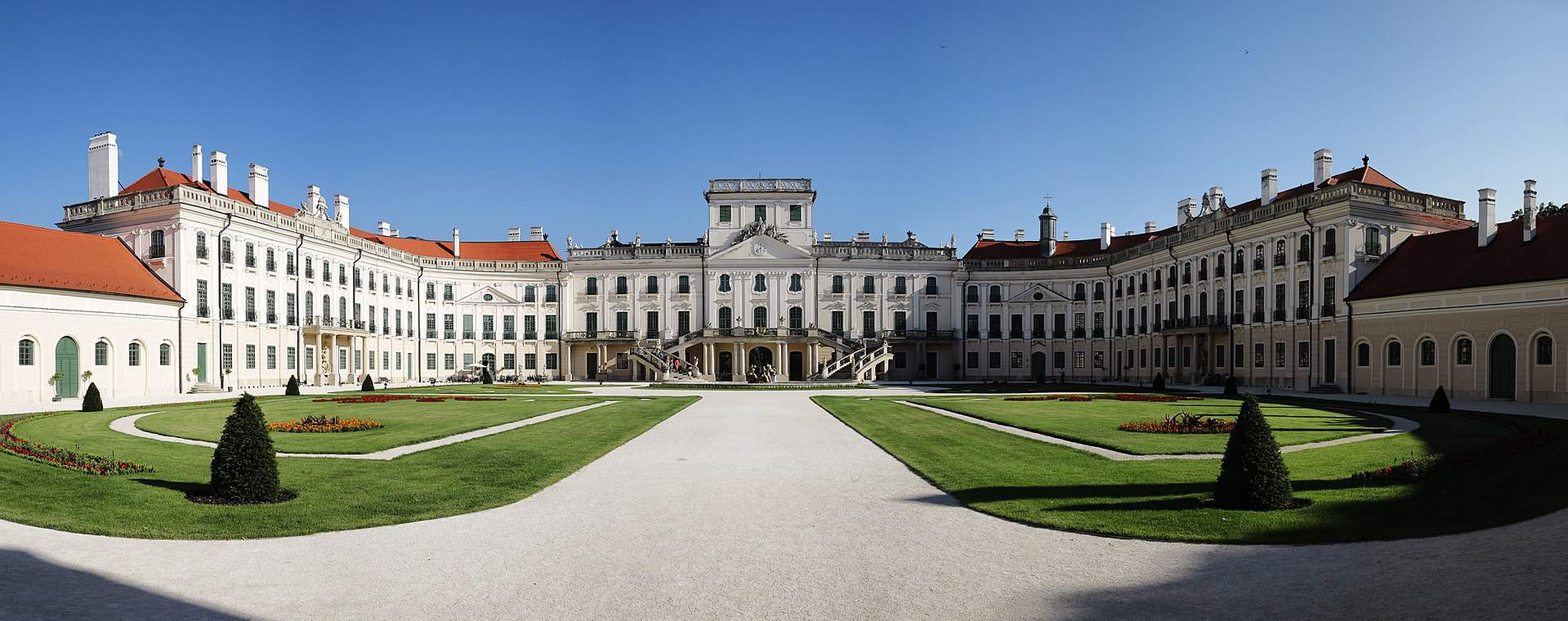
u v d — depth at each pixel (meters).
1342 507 12.88
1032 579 9.79
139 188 59.50
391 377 78.62
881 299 87.19
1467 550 10.40
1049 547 11.18
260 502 14.12
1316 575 9.62
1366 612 8.34
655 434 25.91
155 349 52.09
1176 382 69.44
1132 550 10.97
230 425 14.39
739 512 13.70
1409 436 22.88
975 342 86.94
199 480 16.03
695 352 85.75
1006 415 31.11
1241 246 61.91
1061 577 9.84
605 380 86.31
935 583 9.69
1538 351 40.59
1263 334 59.19
